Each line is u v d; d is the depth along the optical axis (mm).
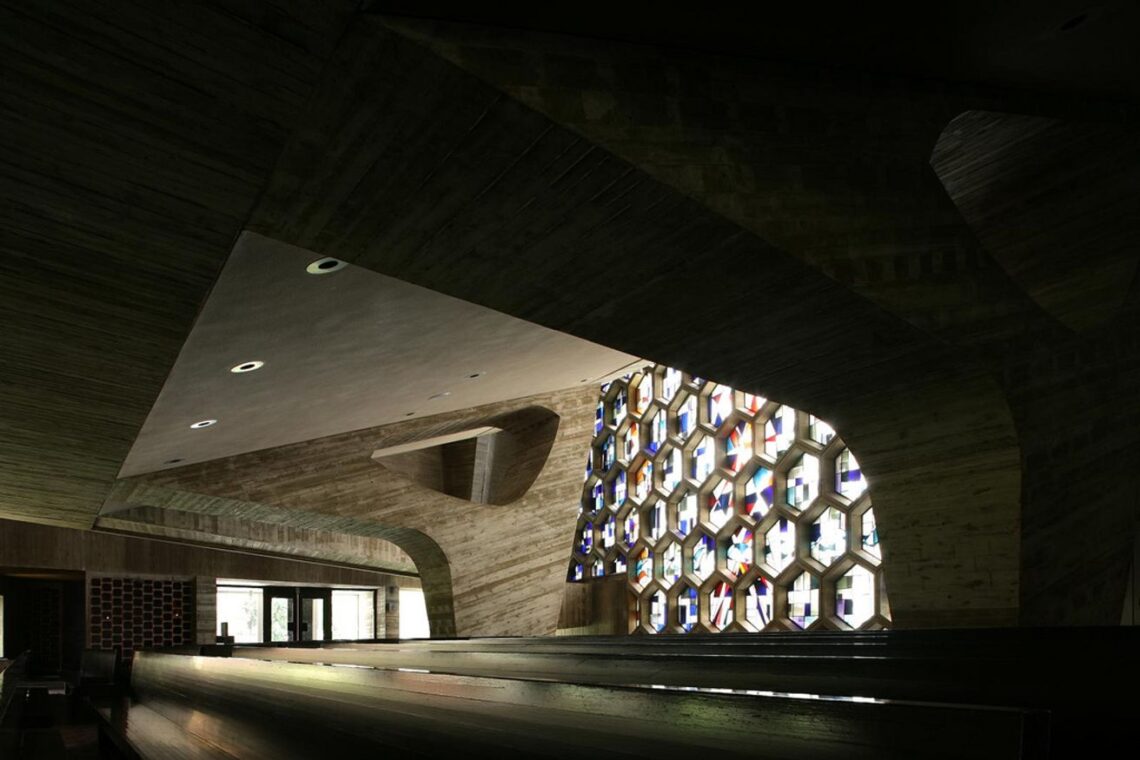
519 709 2689
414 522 15953
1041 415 6660
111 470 9828
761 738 1839
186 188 4422
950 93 5766
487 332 9852
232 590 24062
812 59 5156
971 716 1451
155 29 3428
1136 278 6941
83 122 3930
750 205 5016
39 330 6051
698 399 20234
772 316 6059
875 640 3799
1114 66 5551
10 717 9992
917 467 7266
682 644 5051
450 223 4984
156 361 6535
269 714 5000
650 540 21500
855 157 5465
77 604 22734
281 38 3533
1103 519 7164
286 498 14711
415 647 6816
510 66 4105
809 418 17312
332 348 8789
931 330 5922
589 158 4492
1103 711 2684
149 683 10086
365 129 4160
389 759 3500
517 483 17469
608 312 6137
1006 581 6711
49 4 3287
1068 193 6836
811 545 17078
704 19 4371
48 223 4715
